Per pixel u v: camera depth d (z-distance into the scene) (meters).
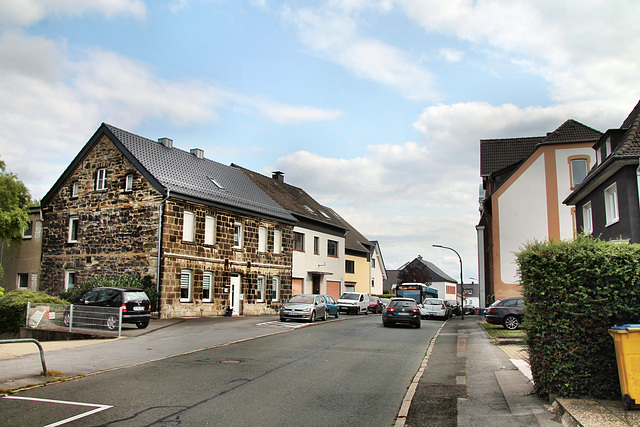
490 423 7.03
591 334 7.55
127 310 19.59
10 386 9.18
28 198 33.38
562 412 7.10
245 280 30.83
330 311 30.64
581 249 7.70
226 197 29.73
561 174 30.17
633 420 6.27
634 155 15.66
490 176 33.72
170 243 25.19
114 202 26.78
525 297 8.34
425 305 36.53
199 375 10.64
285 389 9.46
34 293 21.31
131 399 8.37
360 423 7.27
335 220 48.12
